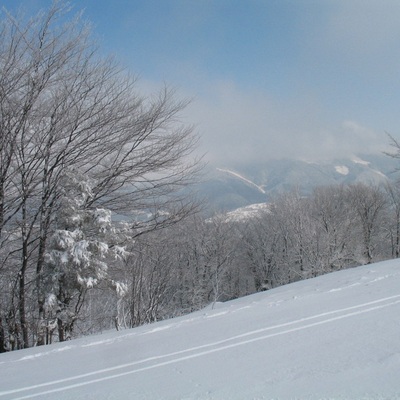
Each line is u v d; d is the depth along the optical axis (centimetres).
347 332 450
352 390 295
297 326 504
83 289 1030
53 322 1030
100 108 1068
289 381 328
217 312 680
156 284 1585
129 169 1116
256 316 600
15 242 1087
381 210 3712
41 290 1016
